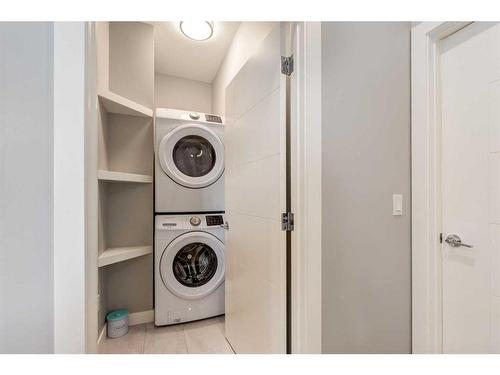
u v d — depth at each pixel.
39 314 0.68
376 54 1.11
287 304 1.07
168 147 2.08
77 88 0.70
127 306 2.00
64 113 0.69
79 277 0.69
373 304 1.08
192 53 2.52
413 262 1.16
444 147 1.13
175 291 1.95
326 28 1.00
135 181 1.86
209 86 3.13
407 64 1.19
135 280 2.02
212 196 2.24
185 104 3.03
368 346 1.06
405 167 1.17
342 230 1.01
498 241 0.95
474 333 1.02
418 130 1.15
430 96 1.13
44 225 0.68
